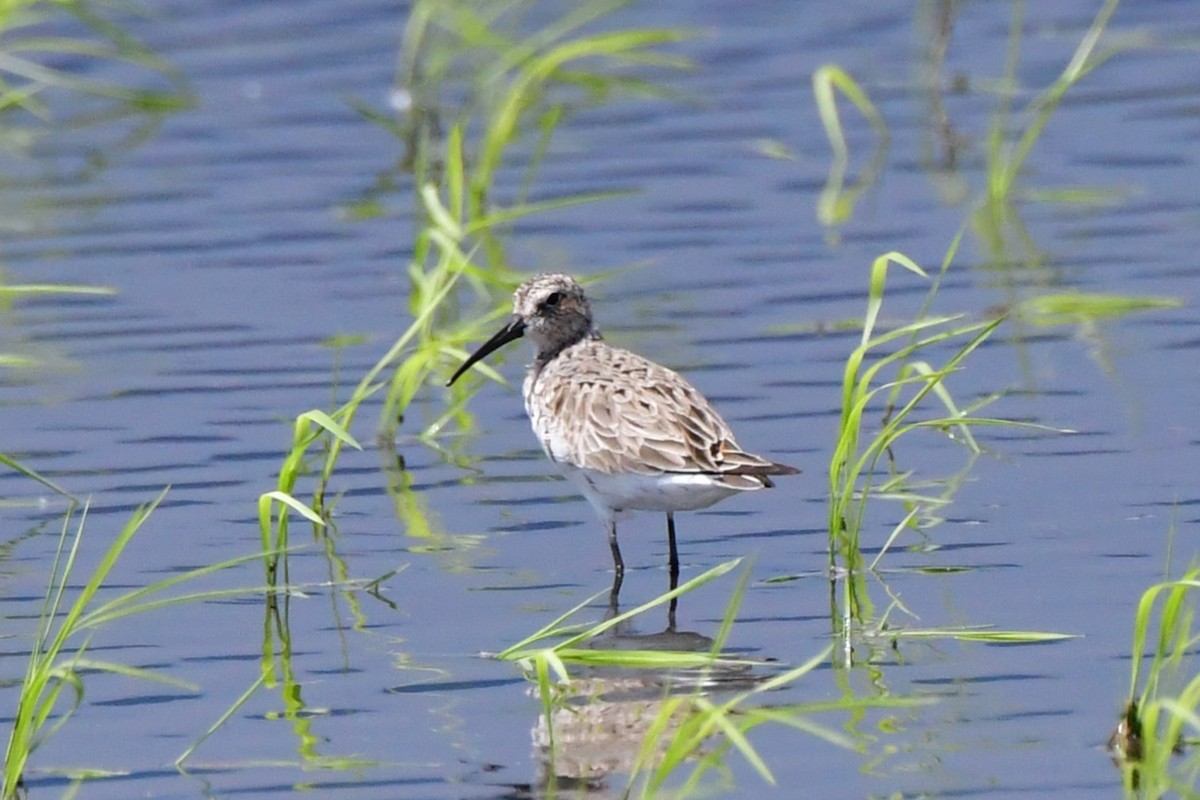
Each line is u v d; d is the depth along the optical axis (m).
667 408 13.87
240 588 13.66
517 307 15.92
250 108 26.75
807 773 10.78
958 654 12.34
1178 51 27.53
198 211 23.28
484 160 21.95
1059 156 24.25
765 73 27.59
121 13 29.50
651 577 14.02
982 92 26.53
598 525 15.10
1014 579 13.53
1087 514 14.62
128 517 15.36
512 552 14.58
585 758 11.11
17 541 14.88
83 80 27.31
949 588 13.45
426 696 12.07
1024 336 18.66
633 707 11.77
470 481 16.06
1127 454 15.77
